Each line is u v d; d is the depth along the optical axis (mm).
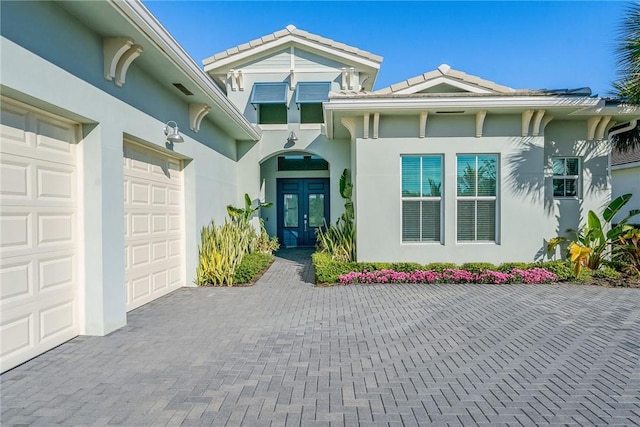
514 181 8102
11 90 3396
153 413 2875
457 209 8242
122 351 4117
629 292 6820
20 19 3430
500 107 7645
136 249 5945
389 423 2754
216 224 9281
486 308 5859
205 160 8445
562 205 8641
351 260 8805
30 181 3873
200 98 7109
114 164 4910
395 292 6938
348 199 9867
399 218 8273
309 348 4234
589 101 7492
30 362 3791
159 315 5535
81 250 4582
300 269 9609
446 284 7531
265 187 14578
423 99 7598
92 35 4469
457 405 3004
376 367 3729
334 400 3082
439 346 4293
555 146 8664
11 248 3627
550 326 4992
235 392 3211
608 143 8656
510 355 4027
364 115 8078
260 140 11852
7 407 2949
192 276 7598
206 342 4414
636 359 3902
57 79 3889
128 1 4078
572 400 3076
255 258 9297
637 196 14344
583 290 6980
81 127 4590
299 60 12445
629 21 6875
